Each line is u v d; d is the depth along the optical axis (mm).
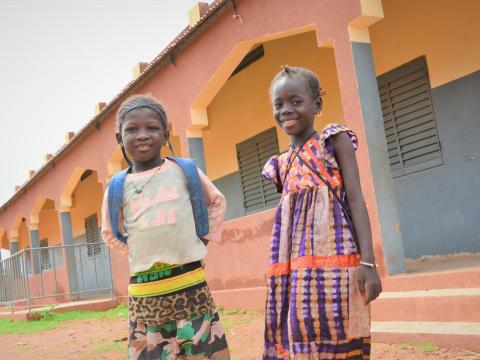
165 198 2596
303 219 2311
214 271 8305
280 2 6801
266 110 10148
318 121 9031
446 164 7207
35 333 8359
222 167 11383
